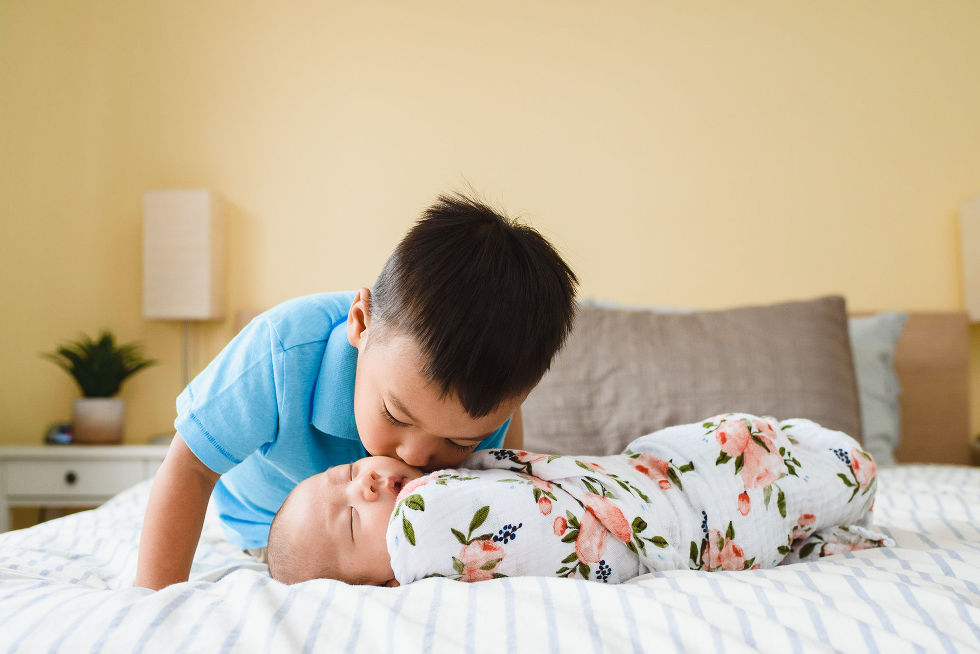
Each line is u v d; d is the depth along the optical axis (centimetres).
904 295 248
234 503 112
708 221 252
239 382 89
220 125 257
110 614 60
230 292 254
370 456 92
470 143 256
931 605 64
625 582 82
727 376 186
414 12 258
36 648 56
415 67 257
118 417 235
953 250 248
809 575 72
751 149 252
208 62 258
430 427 75
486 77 256
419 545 75
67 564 98
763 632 58
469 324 70
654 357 189
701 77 254
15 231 256
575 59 256
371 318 80
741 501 91
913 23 251
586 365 190
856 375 207
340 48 258
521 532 77
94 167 257
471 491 78
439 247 75
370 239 254
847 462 101
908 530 113
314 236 255
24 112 258
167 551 85
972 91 250
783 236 250
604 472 87
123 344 254
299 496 87
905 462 234
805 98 252
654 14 255
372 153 256
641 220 253
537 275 76
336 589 66
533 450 181
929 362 237
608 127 254
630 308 219
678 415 183
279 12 259
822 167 251
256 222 255
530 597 64
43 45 259
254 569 101
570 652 55
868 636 57
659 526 84
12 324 255
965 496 145
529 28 257
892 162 250
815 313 197
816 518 97
